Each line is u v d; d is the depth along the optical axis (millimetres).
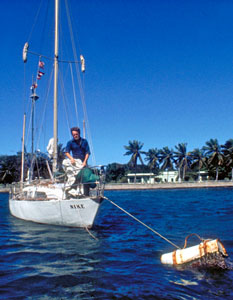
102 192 9617
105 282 4465
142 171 89000
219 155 66000
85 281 4516
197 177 81125
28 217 11148
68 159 9492
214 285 4289
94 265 5391
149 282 4453
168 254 5605
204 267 5129
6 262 5598
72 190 9531
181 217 12992
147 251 6508
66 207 9188
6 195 46312
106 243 7336
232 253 5992
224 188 58469
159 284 4363
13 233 8719
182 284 4355
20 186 13352
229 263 5301
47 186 10773
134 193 47812
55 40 14195
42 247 6863
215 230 9102
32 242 7438
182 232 8914
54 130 13297
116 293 4027
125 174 86312
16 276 4746
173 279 4578
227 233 8500
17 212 12406
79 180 9391
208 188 59844
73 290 4145
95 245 7102
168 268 5164
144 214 14805
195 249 5398
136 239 7898
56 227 9602
